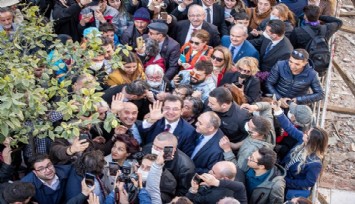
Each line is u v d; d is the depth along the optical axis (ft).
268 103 21.68
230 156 19.84
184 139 20.49
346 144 37.32
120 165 19.27
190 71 23.70
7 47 19.29
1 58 18.54
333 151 36.78
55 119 18.65
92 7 26.63
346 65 44.78
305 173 20.24
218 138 20.11
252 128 19.62
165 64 25.89
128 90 21.21
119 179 17.78
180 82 24.09
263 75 24.99
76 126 17.37
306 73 23.81
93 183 17.39
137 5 28.50
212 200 17.84
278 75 24.31
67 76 20.11
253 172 19.02
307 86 23.93
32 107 16.94
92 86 18.34
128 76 22.97
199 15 26.45
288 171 20.62
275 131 21.66
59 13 26.99
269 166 18.39
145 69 24.95
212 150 19.95
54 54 19.43
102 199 18.10
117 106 19.75
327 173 34.94
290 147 21.65
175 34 27.43
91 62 19.63
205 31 25.16
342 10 49.29
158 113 20.40
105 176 18.66
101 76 22.18
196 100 21.61
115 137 19.71
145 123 20.67
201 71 22.58
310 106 26.81
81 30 27.02
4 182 18.51
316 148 19.97
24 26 20.83
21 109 16.72
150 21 26.73
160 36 25.36
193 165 19.43
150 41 25.00
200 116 19.90
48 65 19.39
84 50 19.58
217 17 28.73
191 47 25.39
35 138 19.77
